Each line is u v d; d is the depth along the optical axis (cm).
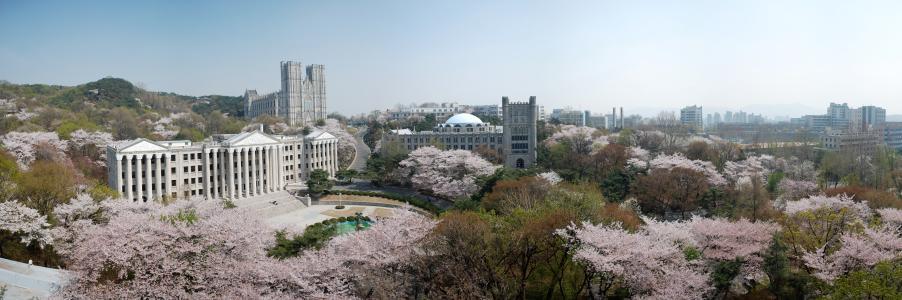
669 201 12962
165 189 15438
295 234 8750
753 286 6894
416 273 6231
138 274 5603
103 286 5438
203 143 16862
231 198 16275
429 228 7062
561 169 16938
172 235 6100
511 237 6906
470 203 12012
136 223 6456
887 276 5594
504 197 11275
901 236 7619
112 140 19225
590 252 5847
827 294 5928
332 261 5794
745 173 16325
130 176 14675
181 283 5638
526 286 6988
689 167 13662
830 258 6350
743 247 6650
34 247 8462
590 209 8738
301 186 18375
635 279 5809
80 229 7962
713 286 6191
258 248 6569
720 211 11619
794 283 6125
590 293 6294
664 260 6231
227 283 5662
